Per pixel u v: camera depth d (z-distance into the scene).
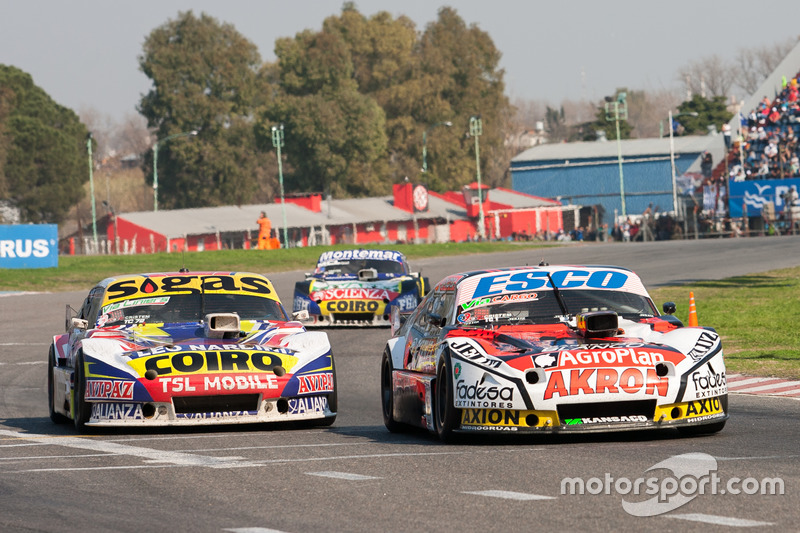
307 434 35.34
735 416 37.12
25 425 40.66
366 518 20.88
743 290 96.75
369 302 80.00
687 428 31.67
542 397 29.27
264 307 40.34
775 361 54.34
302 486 24.56
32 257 146.50
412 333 36.66
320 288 80.75
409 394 35.00
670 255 156.50
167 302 39.91
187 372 34.56
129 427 37.25
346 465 27.62
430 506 21.81
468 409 30.31
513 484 24.03
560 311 33.78
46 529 20.61
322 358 36.53
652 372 29.59
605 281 35.22
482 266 151.50
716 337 31.70
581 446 29.77
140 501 23.31
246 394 34.78
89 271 143.38
